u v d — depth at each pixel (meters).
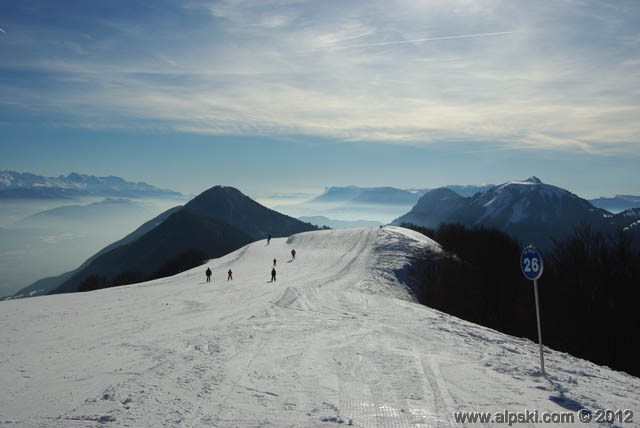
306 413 7.72
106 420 7.52
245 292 31.55
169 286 38.50
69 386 10.06
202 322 19.64
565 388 9.12
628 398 8.69
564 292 32.47
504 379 9.71
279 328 16.31
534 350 13.50
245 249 71.75
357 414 7.66
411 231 63.19
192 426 7.19
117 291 35.06
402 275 41.38
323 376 9.94
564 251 34.19
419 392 8.79
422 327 16.28
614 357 27.81
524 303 37.03
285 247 68.75
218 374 10.20
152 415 7.69
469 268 45.03
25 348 15.40
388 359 11.41
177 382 9.61
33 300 30.22
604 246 32.00
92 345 15.41
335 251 57.16
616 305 28.70
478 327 17.45
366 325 16.72
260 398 8.52
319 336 14.64
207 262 66.00
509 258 49.84
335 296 26.33
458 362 11.13
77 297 31.62
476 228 64.62
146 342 15.01
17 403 9.00
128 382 9.71
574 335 30.38
